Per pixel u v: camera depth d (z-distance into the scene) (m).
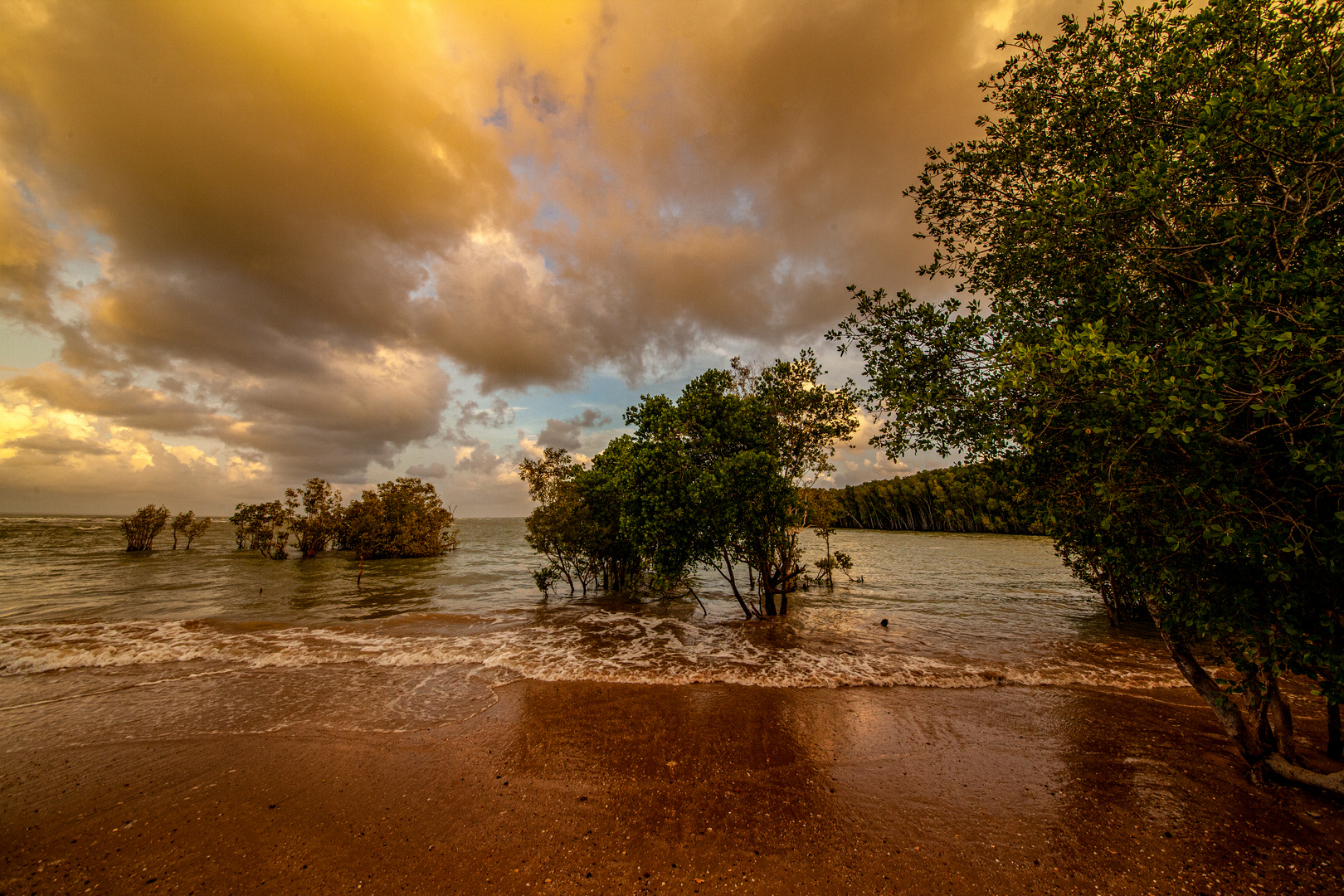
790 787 5.65
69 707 8.11
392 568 28.97
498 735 7.06
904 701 8.37
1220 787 5.50
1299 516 3.69
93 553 38.00
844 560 20.38
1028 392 4.58
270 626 13.73
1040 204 5.46
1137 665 10.28
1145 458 4.11
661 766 6.17
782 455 13.46
